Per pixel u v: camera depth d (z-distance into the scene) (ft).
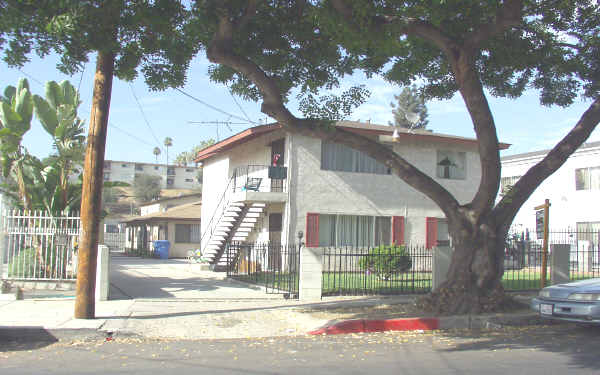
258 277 54.65
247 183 67.56
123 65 34.71
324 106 35.12
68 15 28.22
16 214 46.93
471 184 77.10
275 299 40.60
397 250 52.42
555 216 92.79
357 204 69.82
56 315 31.50
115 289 45.01
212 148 85.05
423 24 34.53
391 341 27.76
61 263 41.83
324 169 68.54
